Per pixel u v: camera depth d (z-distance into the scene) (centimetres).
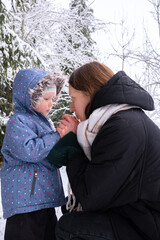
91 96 111
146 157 94
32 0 593
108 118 102
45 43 657
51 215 147
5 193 134
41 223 136
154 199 94
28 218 131
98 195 94
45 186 137
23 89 142
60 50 656
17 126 131
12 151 131
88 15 682
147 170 93
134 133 93
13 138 129
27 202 130
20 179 132
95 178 94
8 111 476
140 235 95
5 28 381
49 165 142
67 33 674
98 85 109
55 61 641
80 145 112
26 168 135
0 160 479
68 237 104
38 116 149
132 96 99
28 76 141
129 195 93
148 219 92
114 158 92
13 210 129
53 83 147
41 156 129
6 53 382
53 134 132
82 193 97
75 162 110
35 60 408
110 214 101
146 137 95
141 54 360
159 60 357
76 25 680
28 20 588
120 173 91
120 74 104
